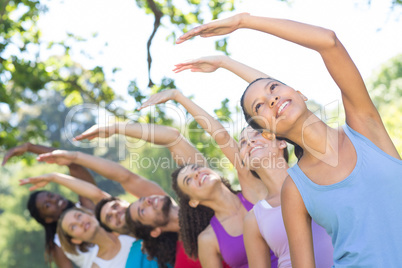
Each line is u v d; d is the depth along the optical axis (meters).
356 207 2.07
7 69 8.16
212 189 3.77
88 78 9.16
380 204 2.06
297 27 2.14
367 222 2.06
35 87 8.42
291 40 2.17
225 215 3.79
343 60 2.13
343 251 2.11
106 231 4.97
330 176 2.15
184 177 3.86
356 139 2.18
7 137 8.34
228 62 3.45
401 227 2.03
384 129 2.22
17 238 23.39
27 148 5.77
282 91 2.27
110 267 4.89
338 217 2.10
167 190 12.60
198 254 4.01
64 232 4.97
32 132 8.77
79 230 4.86
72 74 8.91
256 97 2.31
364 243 2.05
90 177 5.56
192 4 8.28
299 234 2.25
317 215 2.18
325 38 2.09
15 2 8.04
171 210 4.45
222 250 3.71
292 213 2.25
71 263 5.70
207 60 3.40
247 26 2.20
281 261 3.07
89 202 5.61
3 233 23.73
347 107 2.25
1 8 7.71
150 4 7.47
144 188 4.99
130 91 7.78
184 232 4.04
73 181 5.23
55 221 5.63
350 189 2.10
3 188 32.84
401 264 2.01
